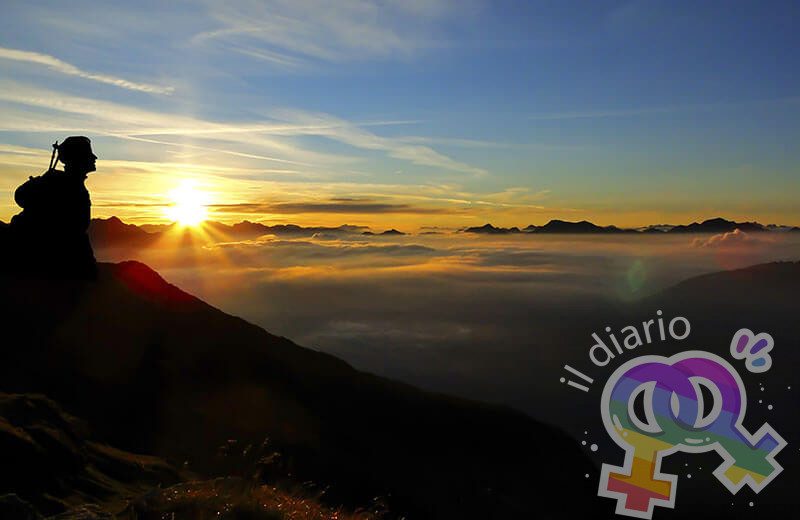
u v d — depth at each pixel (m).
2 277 37.47
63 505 10.30
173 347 44.00
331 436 44.44
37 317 35.00
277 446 31.86
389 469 42.66
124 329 41.00
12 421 13.48
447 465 54.16
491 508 44.62
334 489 30.16
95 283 43.75
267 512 7.54
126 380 33.62
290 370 56.84
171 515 7.17
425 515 35.34
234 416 36.41
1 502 6.41
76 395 26.16
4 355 28.16
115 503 11.16
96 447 14.75
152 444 20.45
